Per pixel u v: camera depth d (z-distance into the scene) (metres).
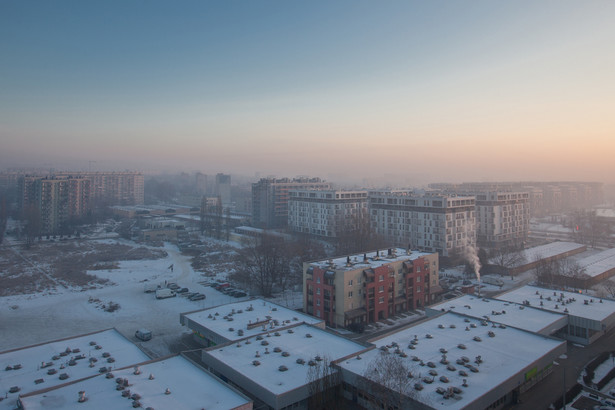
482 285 131.75
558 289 116.69
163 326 96.69
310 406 55.53
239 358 64.25
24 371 60.12
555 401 61.16
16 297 119.38
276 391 53.53
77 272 150.12
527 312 87.31
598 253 167.38
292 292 125.25
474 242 171.88
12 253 187.88
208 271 152.62
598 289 122.19
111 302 114.94
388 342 70.69
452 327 77.44
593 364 72.00
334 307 97.12
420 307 110.06
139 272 151.88
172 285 129.50
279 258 138.38
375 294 99.06
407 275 106.94
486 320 80.00
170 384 55.03
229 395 52.12
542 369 64.75
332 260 109.44
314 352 66.44
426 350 66.88
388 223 182.38
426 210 166.00
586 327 82.44
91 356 65.38
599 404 60.16
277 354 65.62
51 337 90.25
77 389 53.34
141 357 65.12
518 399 60.91
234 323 81.56
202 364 73.88
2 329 94.75
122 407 48.81
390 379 53.53
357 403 59.59
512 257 150.00
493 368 60.31
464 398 51.69
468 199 168.12
